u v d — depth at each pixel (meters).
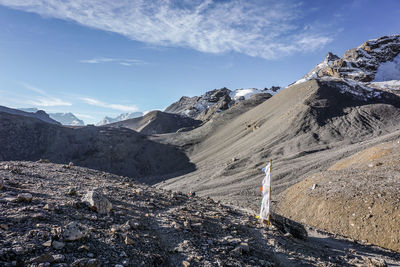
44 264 5.89
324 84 160.25
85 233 7.72
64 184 14.45
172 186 93.31
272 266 9.77
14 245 6.36
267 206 15.95
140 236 9.17
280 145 102.06
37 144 156.25
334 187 30.12
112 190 15.59
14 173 14.55
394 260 15.59
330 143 94.38
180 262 8.30
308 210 29.81
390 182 25.86
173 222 11.52
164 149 168.12
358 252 16.09
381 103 136.00
